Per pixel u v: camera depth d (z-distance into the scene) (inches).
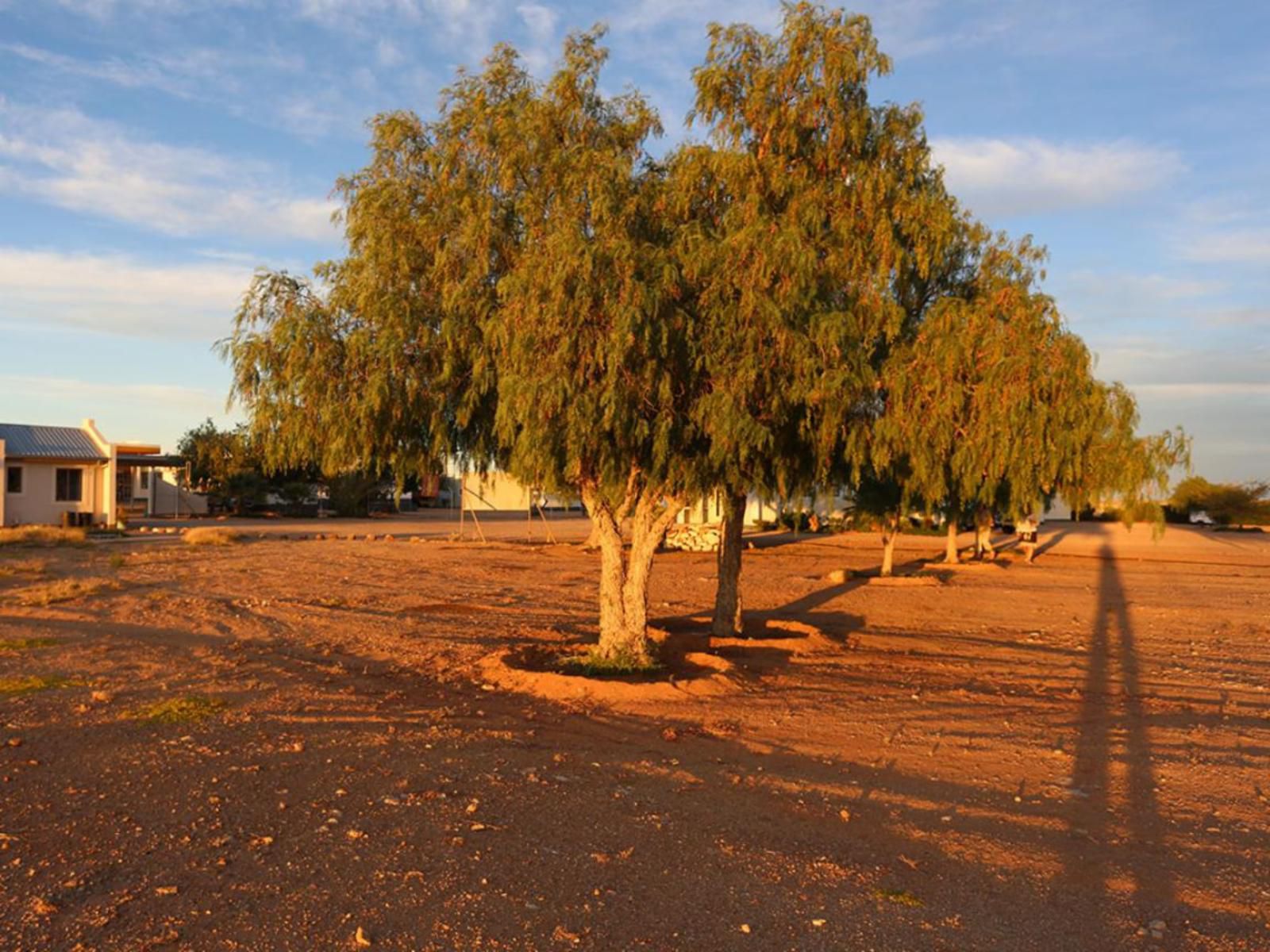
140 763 322.7
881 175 458.9
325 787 301.1
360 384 442.6
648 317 377.4
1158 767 358.6
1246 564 1449.3
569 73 449.1
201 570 1037.8
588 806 291.0
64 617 676.1
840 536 1980.8
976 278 549.0
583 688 455.5
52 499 1776.6
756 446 406.3
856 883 237.9
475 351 424.8
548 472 417.7
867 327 440.1
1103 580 1171.9
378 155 461.4
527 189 447.5
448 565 1170.6
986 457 440.8
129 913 207.8
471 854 247.0
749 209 410.6
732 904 222.1
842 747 378.3
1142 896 234.8
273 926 203.3
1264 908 229.3
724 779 327.0
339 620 697.6
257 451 485.4
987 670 569.3
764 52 469.7
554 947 197.5
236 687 454.3
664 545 1496.1
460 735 374.6
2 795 286.8
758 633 681.0
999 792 324.2
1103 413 560.1
